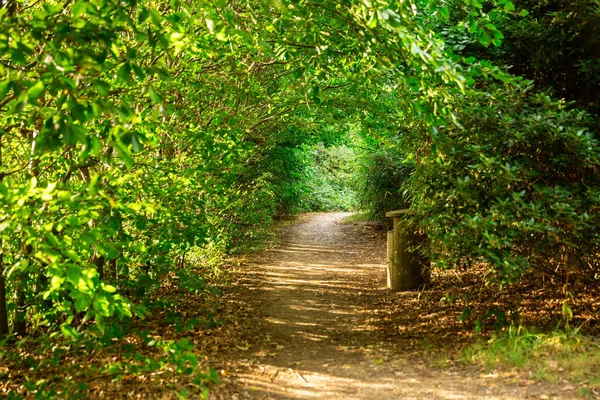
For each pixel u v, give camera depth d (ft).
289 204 77.05
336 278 34.27
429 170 20.39
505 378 13.75
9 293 19.20
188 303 26.37
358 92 26.04
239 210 39.04
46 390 13.67
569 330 16.55
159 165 20.85
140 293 20.77
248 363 16.96
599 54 21.30
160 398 13.61
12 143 20.03
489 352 15.65
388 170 55.67
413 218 23.03
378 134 25.62
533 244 17.81
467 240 17.70
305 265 39.73
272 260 41.73
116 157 20.13
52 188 10.76
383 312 24.48
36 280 17.11
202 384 13.96
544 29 21.72
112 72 15.08
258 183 43.11
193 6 17.38
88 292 10.96
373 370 15.87
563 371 13.60
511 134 18.26
